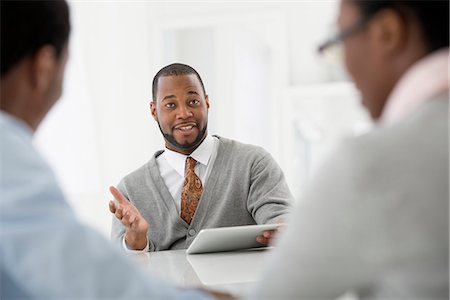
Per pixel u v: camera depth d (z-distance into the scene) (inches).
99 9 156.6
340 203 26.4
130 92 160.7
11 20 31.7
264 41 161.6
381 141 26.8
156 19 167.2
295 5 161.3
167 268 60.8
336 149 27.7
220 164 92.0
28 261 28.7
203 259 66.6
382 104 30.8
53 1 33.2
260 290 28.7
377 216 25.9
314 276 27.1
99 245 30.0
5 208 28.6
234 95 162.9
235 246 71.0
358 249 26.3
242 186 90.4
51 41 33.0
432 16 28.2
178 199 91.0
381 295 26.7
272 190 88.9
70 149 144.3
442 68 27.6
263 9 162.7
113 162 157.2
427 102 27.5
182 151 92.4
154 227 89.7
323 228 26.7
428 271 25.7
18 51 32.0
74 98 146.6
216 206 89.5
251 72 162.1
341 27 30.9
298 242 27.4
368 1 29.2
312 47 159.9
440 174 25.9
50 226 29.2
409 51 28.8
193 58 166.4
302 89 156.9
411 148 26.4
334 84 154.7
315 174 28.4
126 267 30.3
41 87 33.2
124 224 76.9
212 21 164.7
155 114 95.7
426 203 25.7
